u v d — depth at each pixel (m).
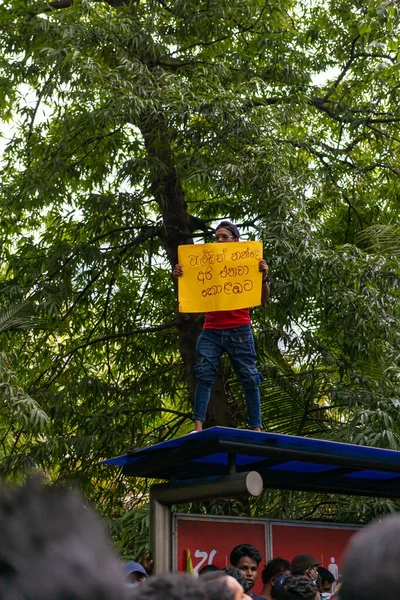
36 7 12.30
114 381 13.07
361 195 13.82
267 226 10.33
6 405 9.23
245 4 11.84
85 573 1.02
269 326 11.45
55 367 12.53
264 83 11.52
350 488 7.98
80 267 12.11
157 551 6.51
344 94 13.29
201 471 7.24
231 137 10.73
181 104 10.34
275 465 7.10
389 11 11.21
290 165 11.48
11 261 12.41
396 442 9.62
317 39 12.94
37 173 11.67
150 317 13.49
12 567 1.01
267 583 6.45
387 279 10.70
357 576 1.31
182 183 12.27
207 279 7.11
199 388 6.97
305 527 7.59
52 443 10.95
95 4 11.78
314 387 11.18
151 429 13.18
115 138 11.94
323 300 10.87
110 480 12.17
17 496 1.10
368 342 10.76
